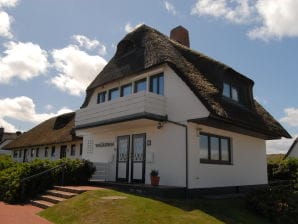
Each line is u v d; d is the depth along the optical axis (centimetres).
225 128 1508
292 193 1323
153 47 1556
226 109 1363
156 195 1201
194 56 1634
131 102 1398
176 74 1402
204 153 1409
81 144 2659
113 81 1747
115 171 1655
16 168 1481
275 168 2417
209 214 1010
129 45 1822
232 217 1043
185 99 1351
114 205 995
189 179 1285
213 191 1410
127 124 1491
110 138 1745
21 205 1256
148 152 1471
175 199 1162
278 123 1923
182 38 2111
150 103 1357
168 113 1414
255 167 1791
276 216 1140
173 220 894
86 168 1541
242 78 1669
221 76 1475
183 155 1314
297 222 1126
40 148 3466
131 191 1302
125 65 1705
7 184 1388
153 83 1541
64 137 2725
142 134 1534
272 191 1285
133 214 912
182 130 1338
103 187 1415
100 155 1800
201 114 1271
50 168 1436
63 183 1443
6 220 944
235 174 1590
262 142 1917
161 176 1384
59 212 1027
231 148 1596
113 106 1496
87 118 1666
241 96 1700
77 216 951
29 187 1357
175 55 1492
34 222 934
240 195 1457
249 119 1527
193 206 1077
